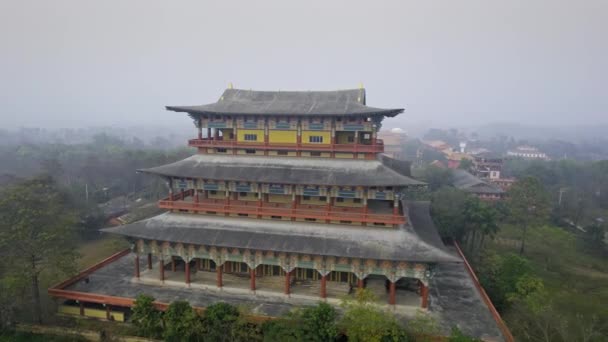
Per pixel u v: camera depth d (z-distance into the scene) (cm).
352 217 4803
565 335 4472
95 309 4872
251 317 4347
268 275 5353
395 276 4559
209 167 5234
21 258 4716
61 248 5053
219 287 5056
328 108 5062
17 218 4762
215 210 5178
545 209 8638
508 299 5109
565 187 13912
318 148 5016
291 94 5559
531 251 8625
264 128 5181
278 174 4966
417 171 14525
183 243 4962
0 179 11106
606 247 8750
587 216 11150
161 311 4581
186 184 5300
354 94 5312
